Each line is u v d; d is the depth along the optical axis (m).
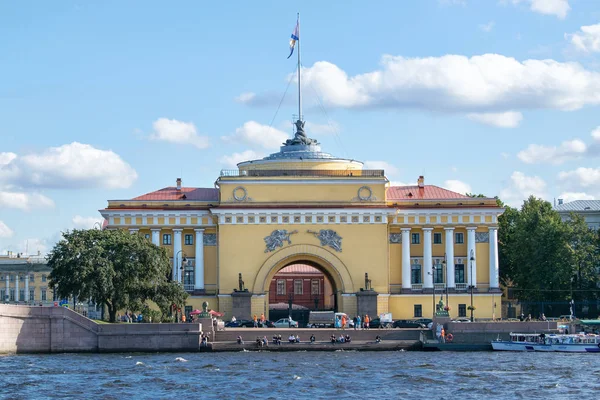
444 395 79.94
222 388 83.06
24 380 86.62
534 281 152.12
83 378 88.12
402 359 104.75
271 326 131.12
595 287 158.38
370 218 139.12
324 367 96.88
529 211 163.00
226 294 138.00
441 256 143.25
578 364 100.25
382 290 138.62
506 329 117.88
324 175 140.12
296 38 152.75
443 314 120.62
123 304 117.12
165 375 90.38
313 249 138.62
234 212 138.50
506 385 84.94
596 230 183.25
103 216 139.88
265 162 144.25
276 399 78.00
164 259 122.75
